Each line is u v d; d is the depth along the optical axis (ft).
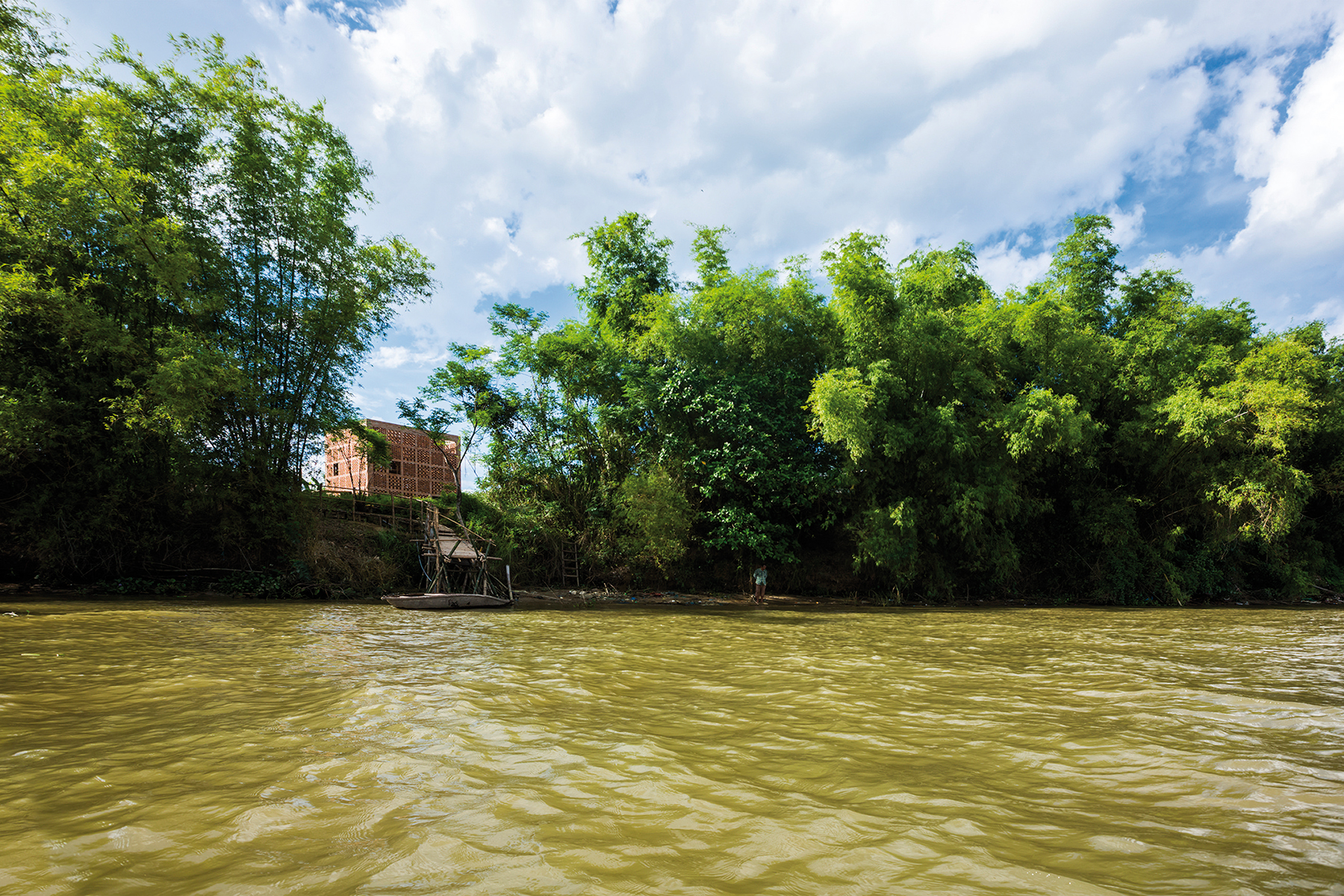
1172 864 7.53
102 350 42.88
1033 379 58.90
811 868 7.31
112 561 48.06
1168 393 58.75
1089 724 14.71
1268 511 55.67
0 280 37.52
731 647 27.76
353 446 75.77
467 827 8.30
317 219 52.31
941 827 8.63
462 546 51.85
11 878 6.77
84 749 11.71
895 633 34.30
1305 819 9.10
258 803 9.09
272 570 52.03
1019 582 66.13
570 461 64.28
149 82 46.62
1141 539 63.41
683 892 6.66
